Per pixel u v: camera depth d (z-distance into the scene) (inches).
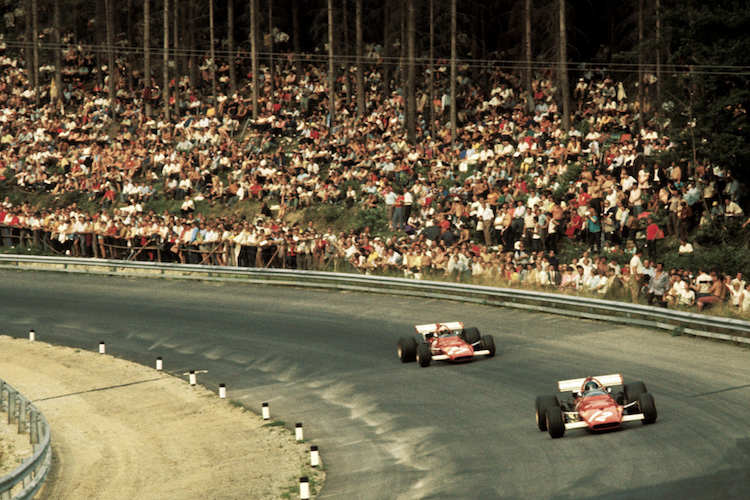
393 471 2144.4
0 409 3021.7
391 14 7785.4
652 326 3243.1
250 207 5856.3
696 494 1664.6
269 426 2659.9
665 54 5999.0
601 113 6235.2
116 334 3969.0
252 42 7411.4
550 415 2132.1
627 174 4522.6
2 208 6023.6
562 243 4549.7
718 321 2910.9
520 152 5442.9
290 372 3198.8
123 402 3070.9
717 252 3949.3
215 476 2278.5
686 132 4461.1
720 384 2466.8
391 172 5639.8
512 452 2110.0
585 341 3152.1
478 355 3117.6
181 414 2881.4
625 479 1802.4
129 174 6584.6
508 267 4067.4
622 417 2094.0
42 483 2161.7
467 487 1919.3
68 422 2913.4
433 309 3914.9
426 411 2573.8
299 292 4527.6
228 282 4877.0
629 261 4047.7
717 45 4456.2
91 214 6309.1
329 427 2581.2
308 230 4822.8
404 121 6437.0
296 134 6909.5
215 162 6397.6
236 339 3727.9
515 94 6988.2
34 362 3636.8
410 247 4478.3
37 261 5438.0
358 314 3956.7
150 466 2413.9
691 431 2068.2
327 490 2090.3
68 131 7367.1
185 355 3575.3
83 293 4798.2
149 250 5442.9
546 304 3708.2
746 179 4463.6
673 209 4224.9
